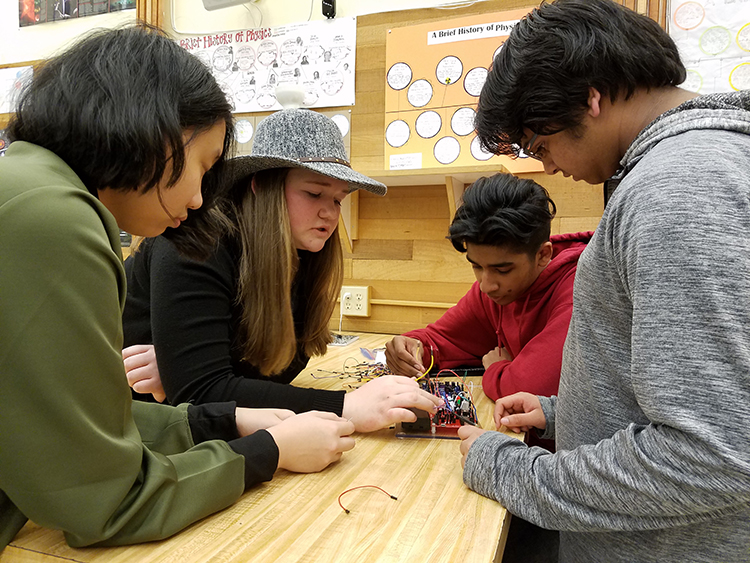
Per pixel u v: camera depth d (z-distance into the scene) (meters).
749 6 1.48
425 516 0.60
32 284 0.45
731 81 1.51
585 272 0.65
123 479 0.52
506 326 1.32
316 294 1.26
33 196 0.46
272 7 2.00
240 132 2.05
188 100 0.57
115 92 0.51
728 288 0.46
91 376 0.49
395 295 1.96
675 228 0.48
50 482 0.47
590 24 0.63
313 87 1.96
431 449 0.82
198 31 2.10
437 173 1.64
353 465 0.75
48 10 2.25
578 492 0.57
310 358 1.36
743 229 0.47
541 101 0.65
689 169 0.50
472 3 1.76
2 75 2.29
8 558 0.53
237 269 1.04
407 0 1.84
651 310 0.49
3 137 0.59
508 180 1.15
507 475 0.64
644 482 0.51
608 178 0.72
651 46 0.62
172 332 0.92
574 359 0.69
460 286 1.88
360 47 1.90
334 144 1.12
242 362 1.08
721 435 0.45
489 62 1.75
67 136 0.52
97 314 0.49
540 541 1.01
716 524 0.54
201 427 0.74
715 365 0.46
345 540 0.54
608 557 0.63
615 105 0.65
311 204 1.09
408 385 0.91
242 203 1.05
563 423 0.71
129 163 0.53
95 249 0.49
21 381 0.45
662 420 0.48
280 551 0.52
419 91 1.83
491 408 1.06
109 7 2.17
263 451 0.66
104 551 0.52
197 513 0.56
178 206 0.62
